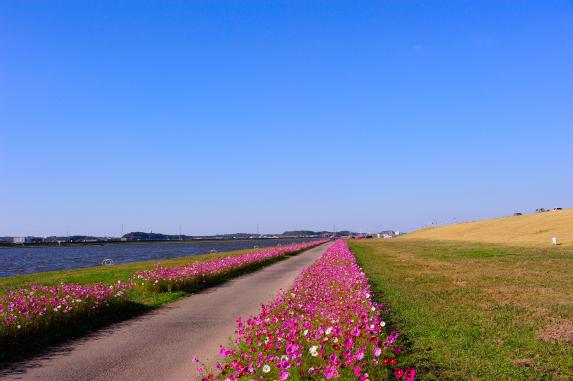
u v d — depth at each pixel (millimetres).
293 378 6676
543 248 36938
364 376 6215
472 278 19656
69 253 113812
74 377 7875
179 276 19781
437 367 7684
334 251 40906
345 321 9438
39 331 10656
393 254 39219
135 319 13234
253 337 8562
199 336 10641
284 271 27891
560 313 11789
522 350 8609
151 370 8102
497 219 110625
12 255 107250
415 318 11445
